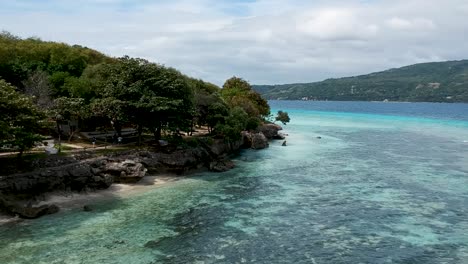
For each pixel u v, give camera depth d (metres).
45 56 95.00
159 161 62.53
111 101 64.19
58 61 93.56
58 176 48.94
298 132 135.88
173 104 64.94
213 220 43.41
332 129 148.25
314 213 46.28
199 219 43.62
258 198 51.97
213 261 33.66
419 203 50.53
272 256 34.94
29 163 49.22
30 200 45.66
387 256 35.19
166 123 68.56
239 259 34.16
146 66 69.75
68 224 40.94
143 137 77.00
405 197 53.25
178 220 43.16
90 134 75.81
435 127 159.75
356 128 153.50
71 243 36.31
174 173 63.66
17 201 44.44
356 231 40.94
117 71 70.81
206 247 36.44
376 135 128.75
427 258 34.84
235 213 45.81
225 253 35.25
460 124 174.25
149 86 67.69
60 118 61.88
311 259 34.50
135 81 68.00
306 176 65.19
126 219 43.00
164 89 68.12
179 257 34.25
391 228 41.91
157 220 43.03
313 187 58.06
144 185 56.78
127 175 56.12
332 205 49.38
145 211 45.81
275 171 68.75
